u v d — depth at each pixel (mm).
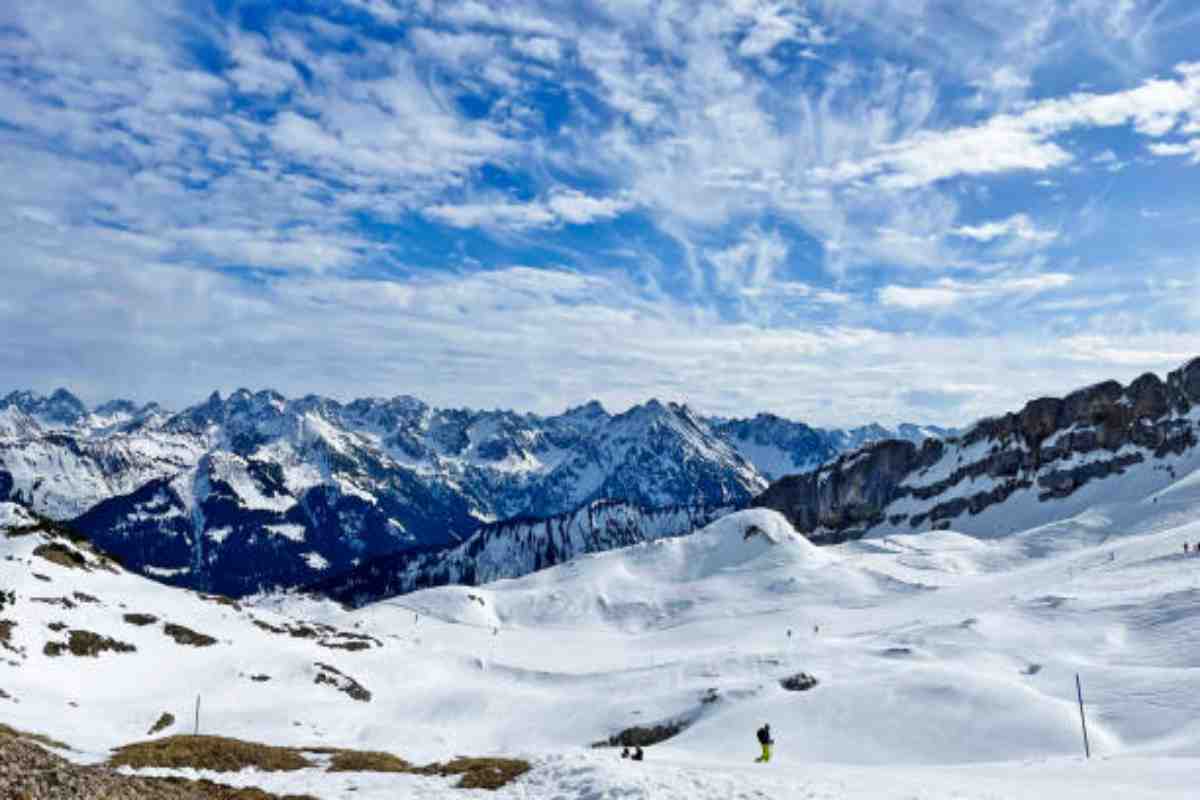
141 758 42938
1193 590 121000
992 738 77312
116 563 168375
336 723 105125
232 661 127062
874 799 34750
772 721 88062
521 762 43219
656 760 47688
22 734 51531
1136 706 80312
